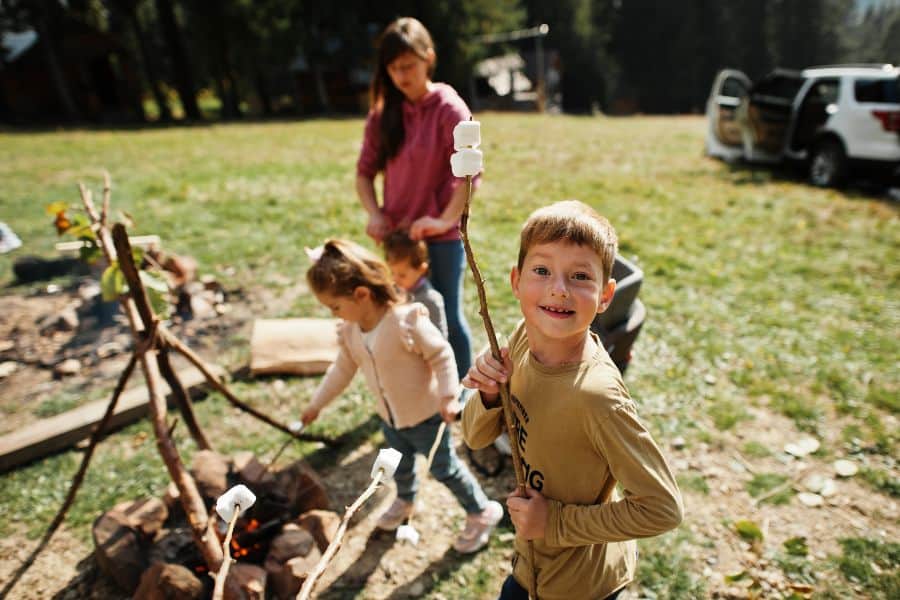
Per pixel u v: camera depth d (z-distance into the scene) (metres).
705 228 6.73
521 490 1.38
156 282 2.56
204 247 5.83
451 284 2.93
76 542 2.62
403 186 2.83
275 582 2.24
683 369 3.83
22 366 3.91
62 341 4.22
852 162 8.51
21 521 2.73
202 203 7.56
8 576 2.47
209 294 4.72
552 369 1.32
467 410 1.59
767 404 3.51
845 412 3.43
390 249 2.64
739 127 10.85
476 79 38.59
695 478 2.94
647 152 12.62
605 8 48.94
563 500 1.40
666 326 4.37
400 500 2.59
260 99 34.19
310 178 9.45
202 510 2.07
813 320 4.54
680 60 46.34
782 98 9.97
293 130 18.42
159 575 2.06
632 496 1.26
